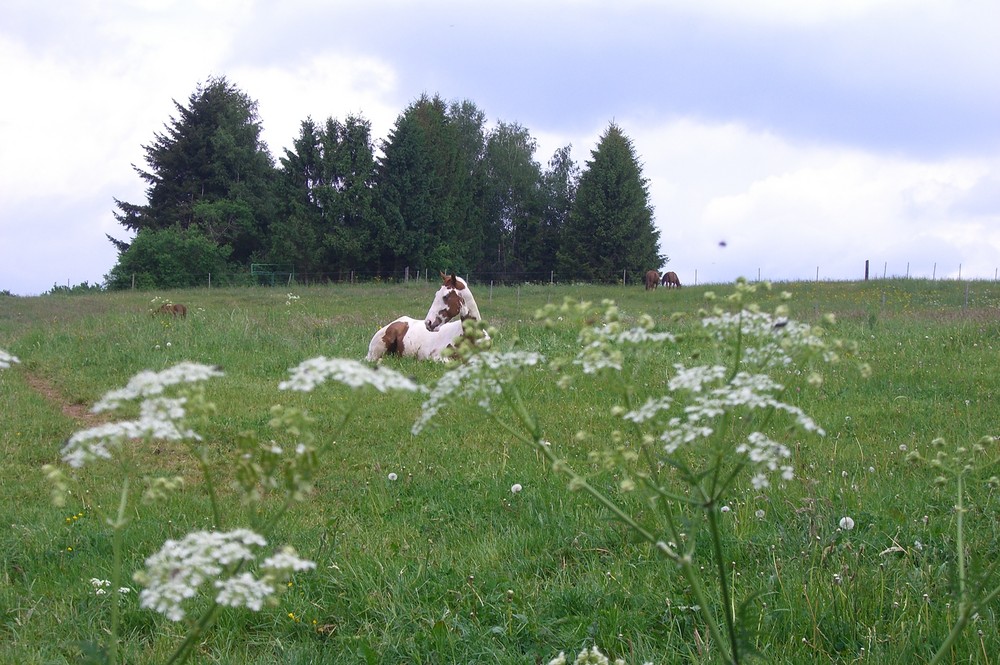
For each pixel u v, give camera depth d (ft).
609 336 9.12
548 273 222.28
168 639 13.96
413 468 24.14
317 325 59.62
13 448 27.22
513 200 225.35
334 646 13.74
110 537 18.67
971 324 50.37
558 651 12.94
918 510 17.51
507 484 21.91
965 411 27.89
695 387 8.32
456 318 46.14
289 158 178.81
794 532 16.58
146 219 193.06
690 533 8.32
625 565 15.76
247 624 14.70
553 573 16.19
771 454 7.82
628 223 189.67
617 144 192.34
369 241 175.22
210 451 26.76
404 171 181.57
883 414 28.09
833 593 13.25
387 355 44.70
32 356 44.86
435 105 228.63
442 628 13.50
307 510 20.92
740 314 8.98
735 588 14.19
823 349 8.98
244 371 40.34
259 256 188.55
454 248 194.08
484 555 16.97
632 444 24.17
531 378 34.91
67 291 152.05
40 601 15.26
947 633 12.18
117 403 7.73
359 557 16.89
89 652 7.31
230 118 200.64
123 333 50.83
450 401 9.20
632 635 13.32
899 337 46.68
